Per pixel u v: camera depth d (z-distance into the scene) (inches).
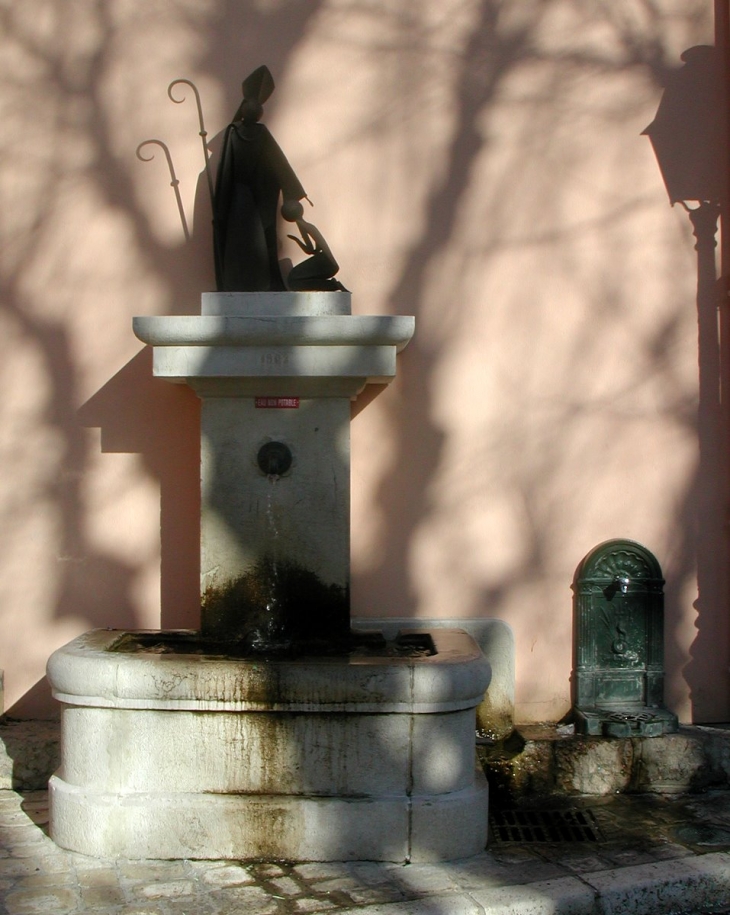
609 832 164.9
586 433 197.6
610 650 195.6
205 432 174.7
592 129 198.7
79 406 193.6
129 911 136.5
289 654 165.8
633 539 198.1
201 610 175.8
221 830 152.4
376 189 196.1
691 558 199.2
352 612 194.4
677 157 199.6
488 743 188.2
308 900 139.8
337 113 195.9
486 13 197.6
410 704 152.6
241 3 195.8
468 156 196.9
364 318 164.9
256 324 164.7
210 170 194.9
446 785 154.9
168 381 192.7
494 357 196.5
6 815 168.9
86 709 155.8
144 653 166.4
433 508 195.6
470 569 195.9
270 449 173.9
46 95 194.1
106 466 193.6
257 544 175.0
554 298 197.3
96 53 194.5
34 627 192.5
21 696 192.1
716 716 198.8
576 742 182.5
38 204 193.6
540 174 197.8
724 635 199.5
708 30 200.4
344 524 175.3
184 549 193.6
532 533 196.7
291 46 195.8
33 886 143.5
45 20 193.9
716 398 200.4
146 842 152.6
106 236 194.1
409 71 196.9
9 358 193.2
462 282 196.4
